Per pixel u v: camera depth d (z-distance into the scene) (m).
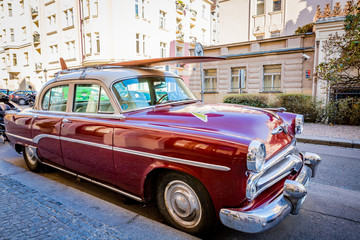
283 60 14.52
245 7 20.81
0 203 3.02
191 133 2.27
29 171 4.47
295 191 2.07
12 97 25.17
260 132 2.38
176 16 27.08
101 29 21.00
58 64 26.61
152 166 2.45
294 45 14.07
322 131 8.15
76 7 23.16
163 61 3.42
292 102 10.74
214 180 2.09
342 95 10.28
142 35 22.94
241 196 2.02
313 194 3.47
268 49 15.10
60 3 25.00
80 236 2.35
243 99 12.64
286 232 2.55
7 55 34.00
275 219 1.96
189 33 29.48
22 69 33.38
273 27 19.58
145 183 2.62
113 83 2.92
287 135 2.81
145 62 3.44
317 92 13.08
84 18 21.92
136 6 22.31
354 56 9.44
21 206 2.94
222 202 2.10
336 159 5.25
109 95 2.89
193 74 18.39
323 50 12.53
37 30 30.05
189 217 2.40
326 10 12.37
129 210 3.02
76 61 24.23
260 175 2.08
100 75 3.07
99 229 2.47
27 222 2.59
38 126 3.80
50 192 3.52
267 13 19.75
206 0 32.25
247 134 2.26
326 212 2.96
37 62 30.55
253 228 1.92
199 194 2.24
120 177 2.79
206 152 2.11
